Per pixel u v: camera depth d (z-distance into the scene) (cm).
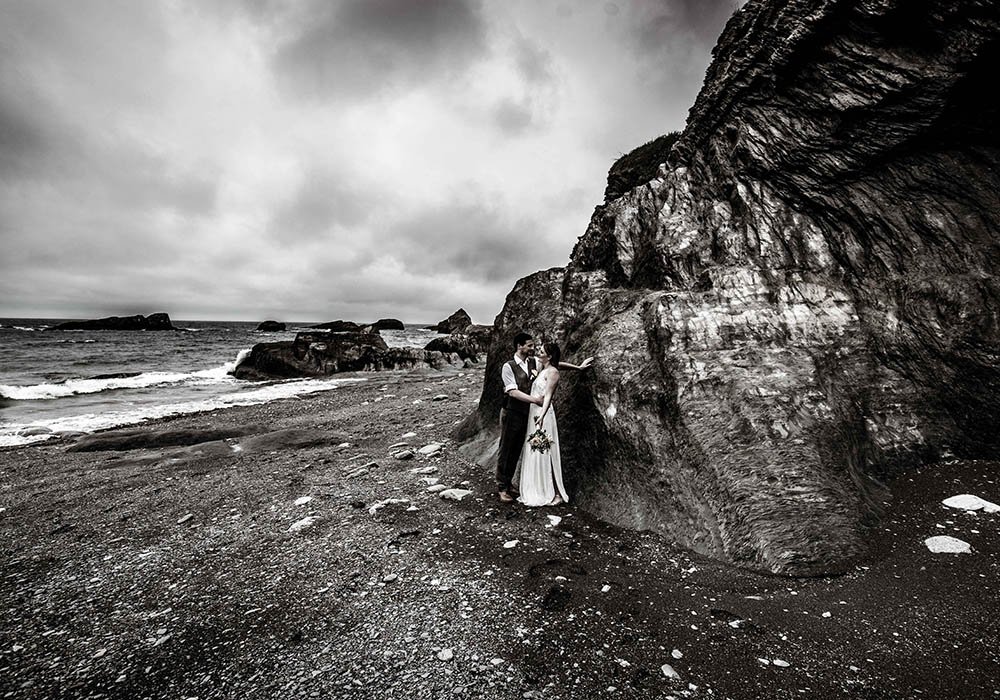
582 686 333
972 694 315
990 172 697
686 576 477
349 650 378
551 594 447
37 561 563
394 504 681
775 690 326
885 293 743
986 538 486
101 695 340
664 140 1580
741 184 952
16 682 355
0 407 1764
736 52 984
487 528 597
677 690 328
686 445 614
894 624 386
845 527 500
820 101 813
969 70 656
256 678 351
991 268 677
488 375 1058
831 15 758
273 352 2955
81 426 1434
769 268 819
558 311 1001
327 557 536
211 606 450
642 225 1068
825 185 833
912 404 675
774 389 642
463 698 324
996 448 633
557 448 693
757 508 525
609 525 604
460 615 418
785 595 434
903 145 744
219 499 750
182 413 1636
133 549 586
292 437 1135
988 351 646
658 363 706
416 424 1235
